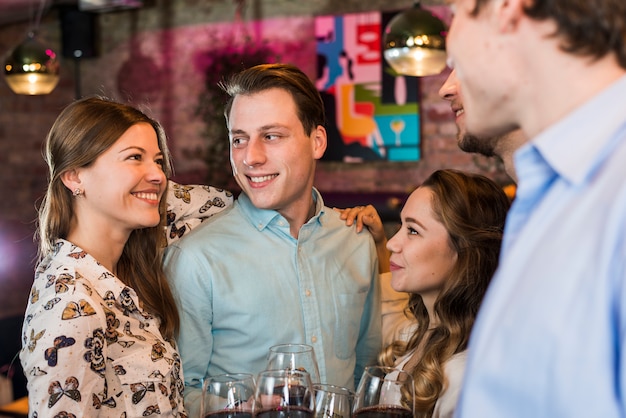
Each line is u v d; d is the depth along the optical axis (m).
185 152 7.14
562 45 0.83
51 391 1.61
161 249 2.00
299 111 1.93
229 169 6.77
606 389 0.72
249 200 2.06
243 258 2.00
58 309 1.67
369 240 2.25
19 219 7.19
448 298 1.85
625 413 0.71
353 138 6.36
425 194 1.92
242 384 1.39
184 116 7.12
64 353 1.63
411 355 1.99
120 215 1.83
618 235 0.72
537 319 0.75
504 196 1.94
